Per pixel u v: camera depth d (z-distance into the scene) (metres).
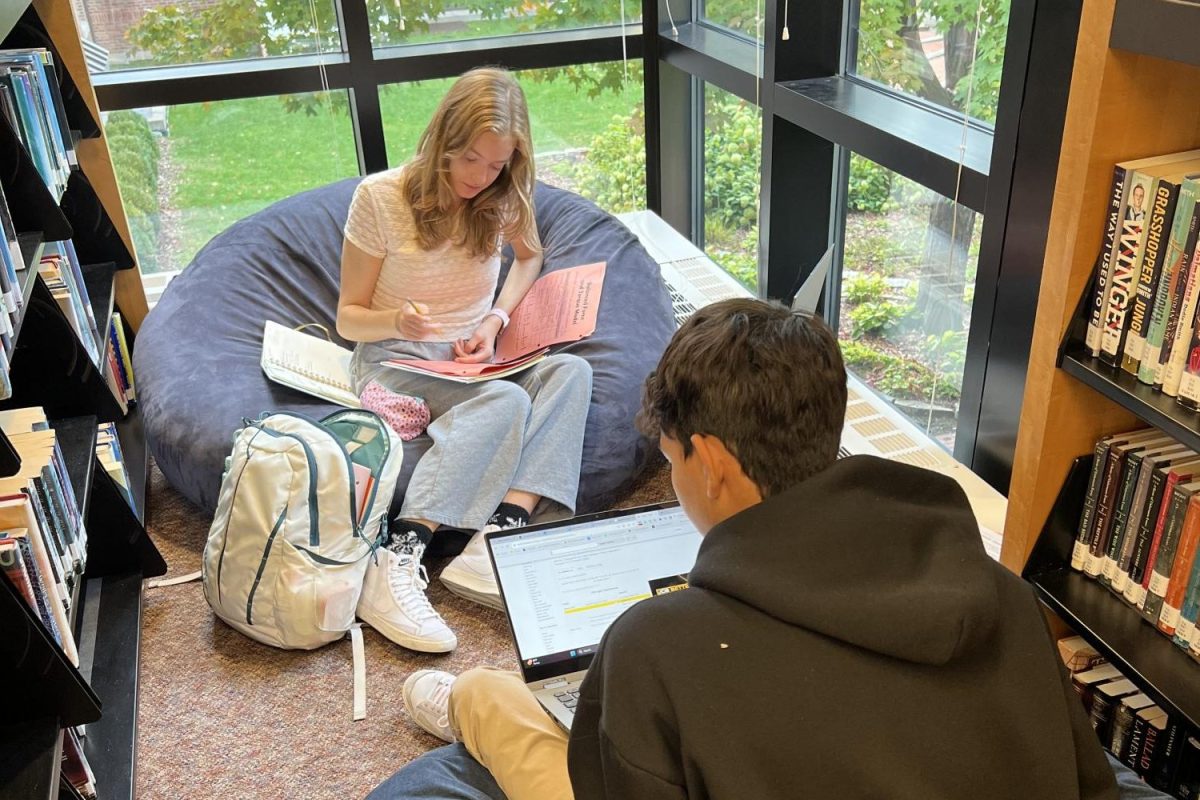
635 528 1.57
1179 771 1.57
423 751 1.82
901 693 0.85
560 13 3.47
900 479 0.92
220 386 2.41
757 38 3.00
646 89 3.59
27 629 1.27
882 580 0.86
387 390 2.36
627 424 2.39
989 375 2.17
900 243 2.61
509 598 1.49
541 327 2.57
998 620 0.91
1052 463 1.59
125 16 3.17
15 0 1.65
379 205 2.30
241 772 1.79
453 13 3.40
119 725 1.84
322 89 3.32
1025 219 1.96
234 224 2.99
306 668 2.02
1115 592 1.60
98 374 2.02
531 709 1.41
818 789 0.83
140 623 2.09
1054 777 0.88
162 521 2.46
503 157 2.18
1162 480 1.46
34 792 1.25
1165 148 1.38
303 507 2.00
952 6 2.27
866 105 2.52
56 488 1.57
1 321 1.42
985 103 2.23
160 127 3.30
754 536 0.89
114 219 2.78
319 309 2.85
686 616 0.88
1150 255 1.35
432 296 2.40
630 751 0.86
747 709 0.84
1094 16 1.30
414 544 2.14
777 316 0.99
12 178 1.72
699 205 3.70
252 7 3.25
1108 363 1.46
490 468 2.21
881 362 2.83
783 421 0.94
